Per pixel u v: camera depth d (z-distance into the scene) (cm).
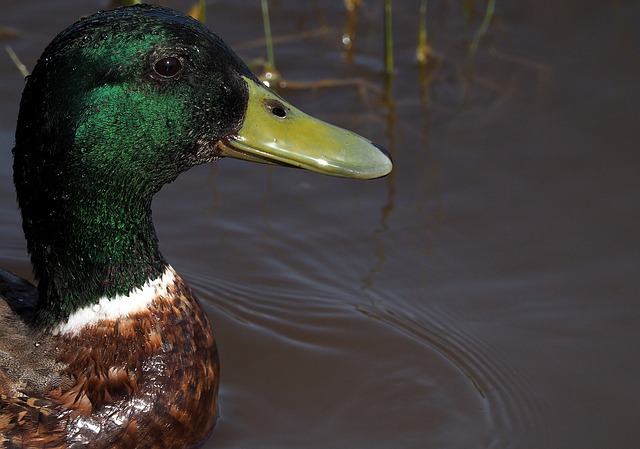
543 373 986
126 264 833
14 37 1309
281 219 1141
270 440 922
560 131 1202
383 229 1124
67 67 766
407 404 968
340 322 1052
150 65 776
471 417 955
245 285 1091
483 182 1155
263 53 1301
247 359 1014
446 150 1188
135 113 782
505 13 1343
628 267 1070
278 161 820
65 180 791
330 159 816
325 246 1119
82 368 820
